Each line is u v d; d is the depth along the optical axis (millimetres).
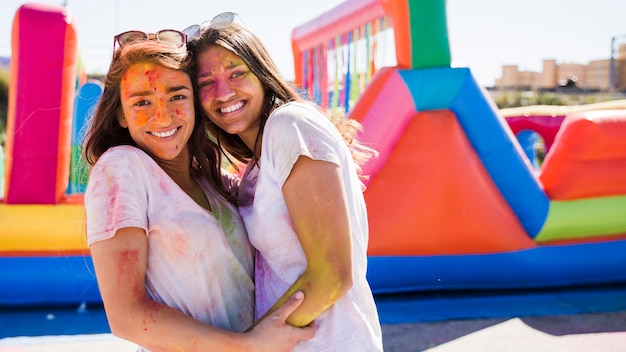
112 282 1547
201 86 1836
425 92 3967
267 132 1669
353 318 1653
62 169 4102
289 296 1604
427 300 4328
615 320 3984
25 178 4004
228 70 1816
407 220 4055
